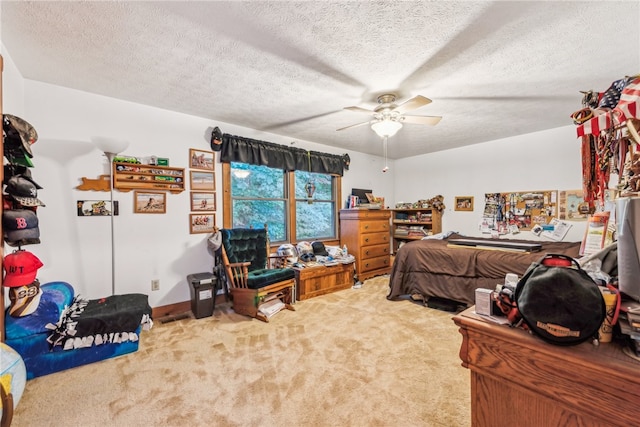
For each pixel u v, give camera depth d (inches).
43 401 65.6
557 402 31.8
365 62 82.9
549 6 60.3
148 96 107.3
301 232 174.6
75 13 61.8
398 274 138.4
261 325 108.5
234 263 127.1
